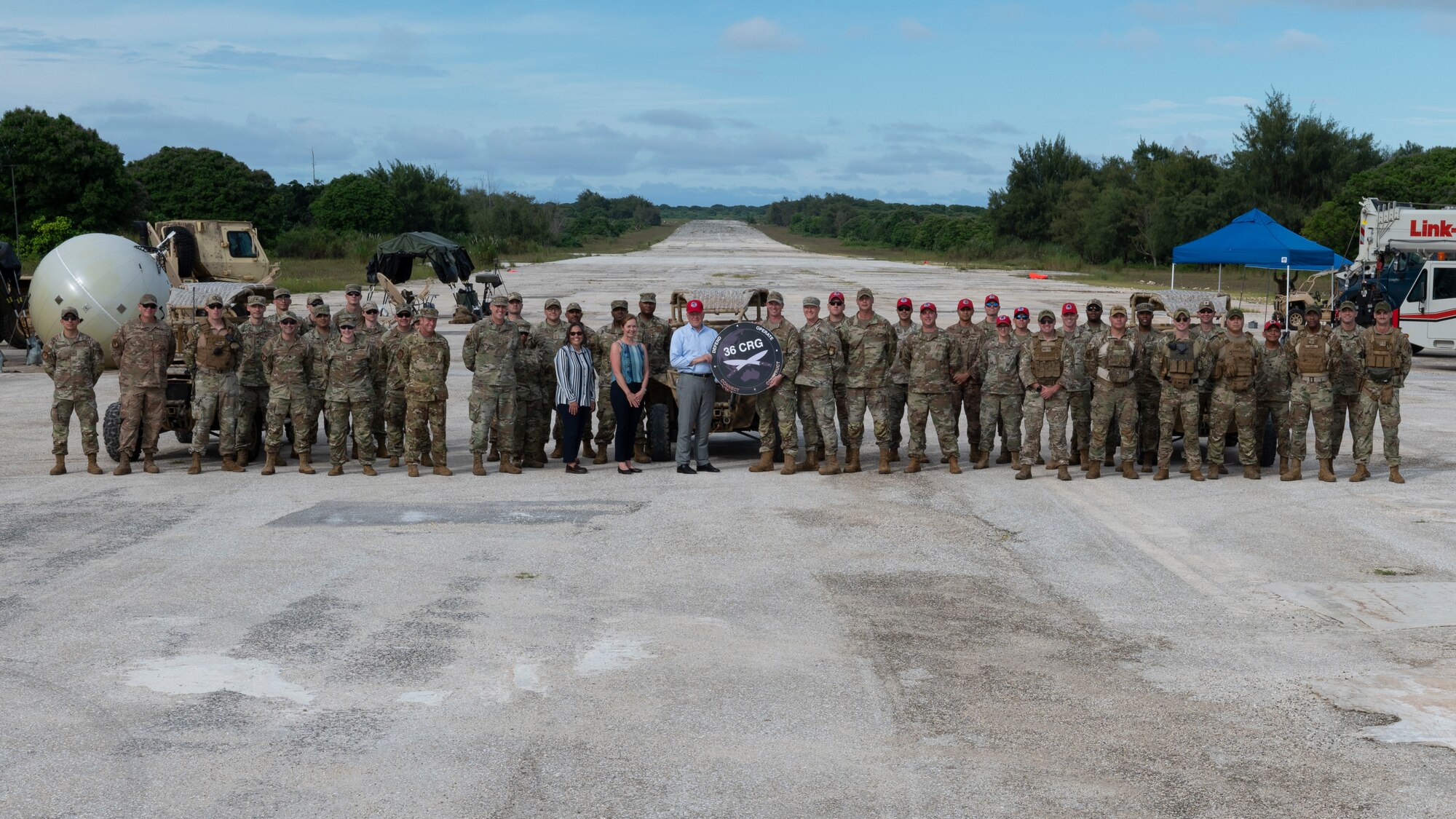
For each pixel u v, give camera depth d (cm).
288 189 9881
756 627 758
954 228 11006
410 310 1271
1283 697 643
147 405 1276
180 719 604
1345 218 6006
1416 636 745
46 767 548
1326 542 984
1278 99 7469
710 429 1288
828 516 1073
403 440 1332
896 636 743
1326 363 1213
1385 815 505
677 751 567
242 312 1507
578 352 1259
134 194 6219
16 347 2558
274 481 1236
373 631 743
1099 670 684
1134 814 505
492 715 611
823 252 11625
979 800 518
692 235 18150
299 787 528
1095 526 1041
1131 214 7606
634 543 971
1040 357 1220
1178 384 1219
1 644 717
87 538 983
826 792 525
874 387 1258
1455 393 1980
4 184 5722
